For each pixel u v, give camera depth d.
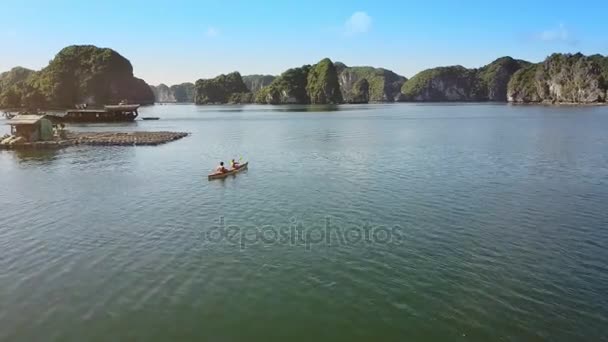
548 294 16.59
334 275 18.42
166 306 16.16
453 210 27.45
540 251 20.69
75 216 27.20
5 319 15.45
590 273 18.31
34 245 22.27
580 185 34.19
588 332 14.20
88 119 123.06
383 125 106.00
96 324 15.09
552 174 38.81
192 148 61.16
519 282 17.56
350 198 30.66
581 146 58.12
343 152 55.75
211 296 16.84
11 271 19.17
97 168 44.53
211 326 14.94
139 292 17.20
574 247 21.16
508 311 15.45
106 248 21.67
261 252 20.91
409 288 17.19
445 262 19.52
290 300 16.48
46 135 64.88
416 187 33.94
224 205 29.25
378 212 27.16
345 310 15.77
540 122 107.06
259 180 37.41
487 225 24.48
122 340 14.25
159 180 37.97
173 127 104.75
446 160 47.81
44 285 17.84
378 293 16.86
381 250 20.98
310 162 47.53
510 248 21.08
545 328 14.44
